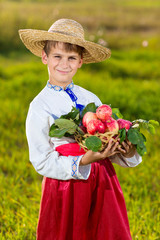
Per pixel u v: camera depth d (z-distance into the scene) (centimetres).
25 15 1908
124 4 3700
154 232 325
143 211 353
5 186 412
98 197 221
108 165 228
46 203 217
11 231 327
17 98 761
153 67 1149
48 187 217
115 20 2462
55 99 223
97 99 249
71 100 228
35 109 216
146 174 435
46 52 225
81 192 214
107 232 218
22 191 408
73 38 209
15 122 627
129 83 912
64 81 223
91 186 218
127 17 2638
